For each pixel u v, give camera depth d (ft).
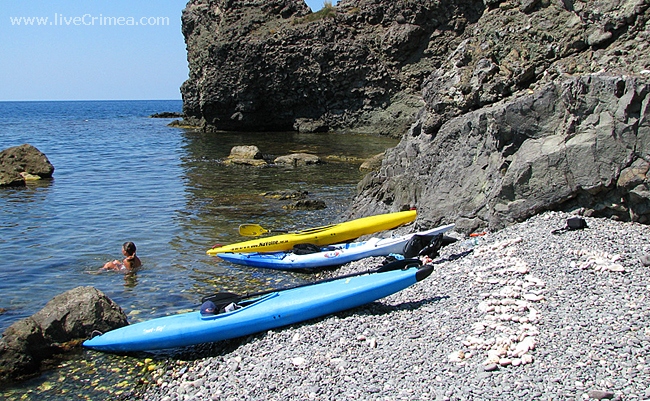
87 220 54.90
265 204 62.54
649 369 19.77
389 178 50.96
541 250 31.22
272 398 21.25
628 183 32.94
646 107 32.07
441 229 36.52
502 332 23.49
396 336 24.70
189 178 82.33
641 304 24.41
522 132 36.47
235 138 146.41
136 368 25.93
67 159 105.60
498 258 31.53
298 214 57.41
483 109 42.09
